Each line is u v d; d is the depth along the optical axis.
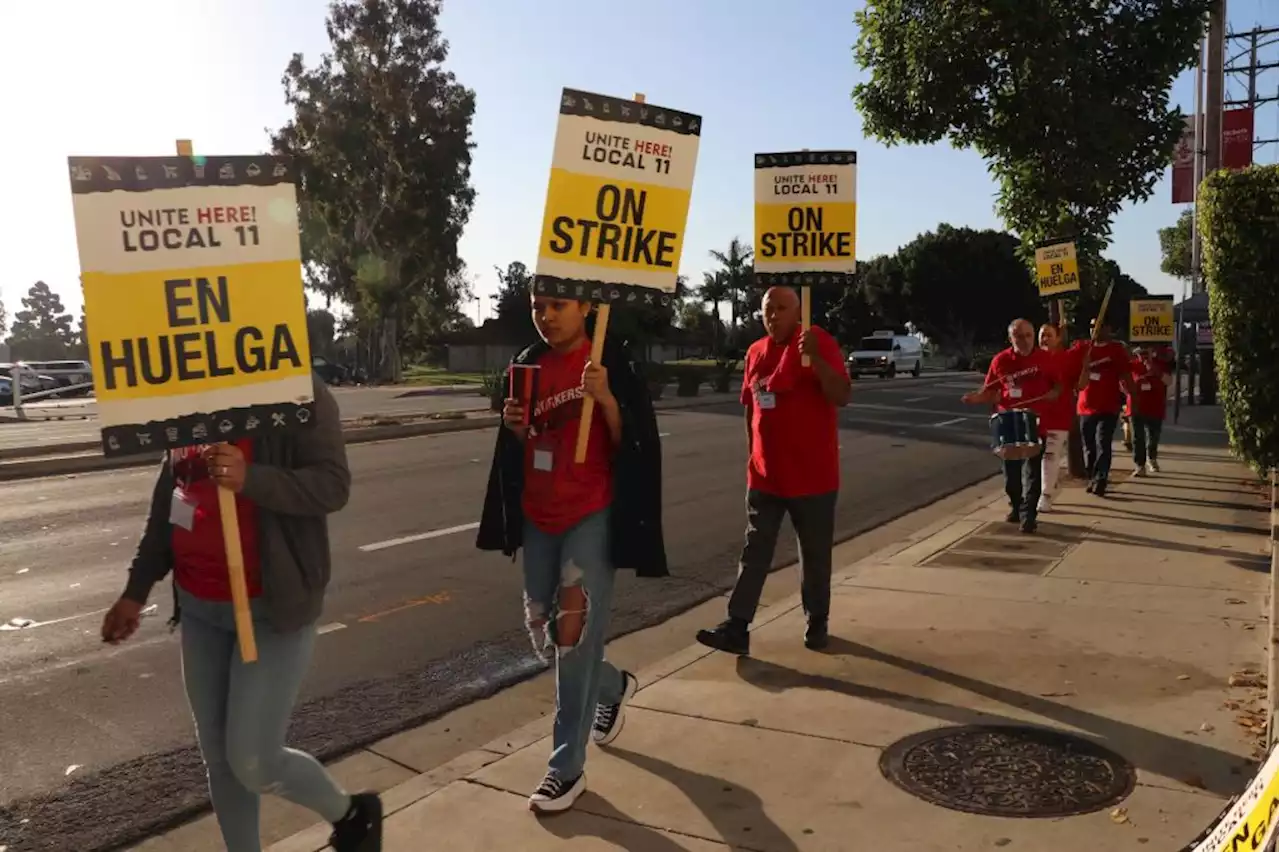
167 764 4.95
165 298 3.00
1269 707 4.48
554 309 4.07
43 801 4.57
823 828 3.85
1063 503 10.95
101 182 2.94
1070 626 6.28
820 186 6.09
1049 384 9.63
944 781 4.19
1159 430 12.95
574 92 4.05
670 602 7.77
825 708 5.07
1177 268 53.88
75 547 9.94
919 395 33.22
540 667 6.31
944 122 11.23
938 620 6.54
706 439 19.22
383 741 5.24
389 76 51.91
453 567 8.85
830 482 5.96
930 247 76.56
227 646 3.22
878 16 11.37
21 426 25.08
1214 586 7.14
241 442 3.18
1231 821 2.69
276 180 3.11
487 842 3.86
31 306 137.12
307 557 3.21
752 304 75.06
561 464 4.08
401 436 20.33
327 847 3.91
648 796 4.18
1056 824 3.80
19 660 6.48
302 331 3.13
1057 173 11.28
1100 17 10.90
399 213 52.84
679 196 4.20
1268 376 6.92
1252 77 37.75
